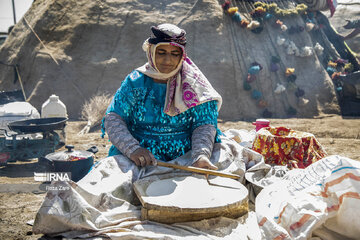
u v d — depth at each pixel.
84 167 3.78
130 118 2.93
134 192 2.51
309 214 2.08
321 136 8.04
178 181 2.52
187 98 2.80
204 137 2.81
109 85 10.85
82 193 2.33
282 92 11.33
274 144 3.34
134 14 11.71
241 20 11.70
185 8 11.86
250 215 2.51
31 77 11.09
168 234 2.12
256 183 2.84
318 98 11.65
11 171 4.54
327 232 2.14
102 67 11.03
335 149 6.30
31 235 2.65
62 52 11.23
